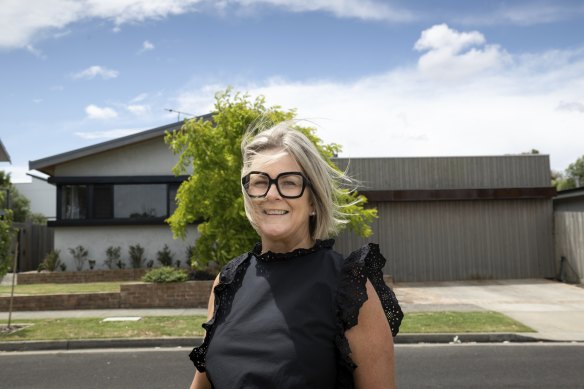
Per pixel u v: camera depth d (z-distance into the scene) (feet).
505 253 59.21
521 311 38.27
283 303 4.84
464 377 21.89
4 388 21.63
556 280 57.47
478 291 50.31
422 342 29.91
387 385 4.67
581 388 20.02
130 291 43.27
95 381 22.50
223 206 40.19
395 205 59.31
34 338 30.60
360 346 4.67
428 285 55.52
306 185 5.24
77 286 55.62
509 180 59.67
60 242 63.87
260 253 5.52
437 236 59.21
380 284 5.16
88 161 64.75
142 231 64.13
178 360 26.50
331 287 4.83
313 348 4.61
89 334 31.53
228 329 4.99
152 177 63.98
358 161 59.11
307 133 36.96
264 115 6.40
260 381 4.60
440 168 59.62
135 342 30.27
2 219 34.40
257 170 5.26
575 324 33.32
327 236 5.57
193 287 43.50
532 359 25.16
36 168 62.95
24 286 56.24
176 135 41.52
